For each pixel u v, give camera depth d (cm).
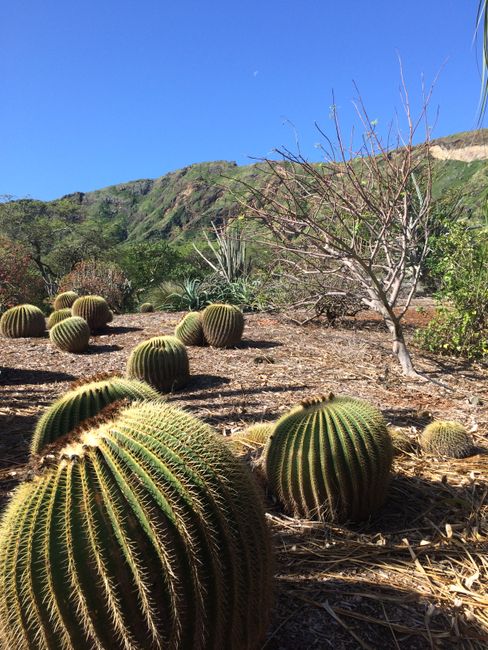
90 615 163
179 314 1354
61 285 2022
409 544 311
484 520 335
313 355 819
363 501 326
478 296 776
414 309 1239
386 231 676
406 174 634
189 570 173
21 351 897
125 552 165
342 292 797
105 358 852
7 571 170
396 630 243
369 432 326
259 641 210
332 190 620
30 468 184
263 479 356
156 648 169
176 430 192
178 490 178
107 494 170
